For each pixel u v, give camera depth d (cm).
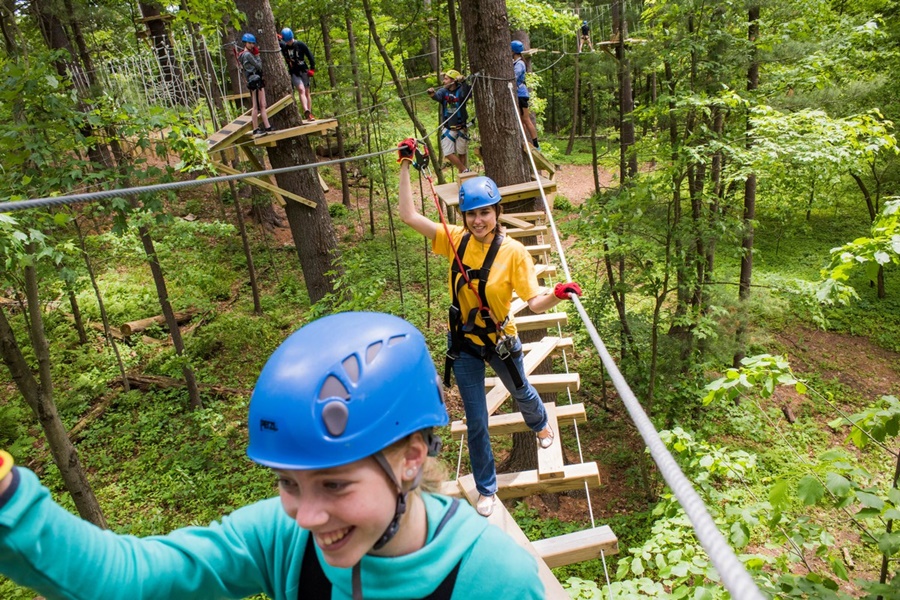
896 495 345
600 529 347
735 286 1420
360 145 2075
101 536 104
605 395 1382
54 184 681
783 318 1806
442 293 1705
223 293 1747
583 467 391
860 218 2334
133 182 920
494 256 342
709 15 1111
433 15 1556
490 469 361
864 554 976
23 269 724
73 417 1270
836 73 1387
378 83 1886
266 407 107
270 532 121
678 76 1188
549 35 3050
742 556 396
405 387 112
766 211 2130
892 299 1906
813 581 364
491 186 342
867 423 397
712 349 1212
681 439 491
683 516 456
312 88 2105
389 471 106
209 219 2064
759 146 965
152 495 1059
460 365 361
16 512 89
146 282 1748
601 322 1311
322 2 1527
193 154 796
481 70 858
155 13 1548
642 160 1184
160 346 1530
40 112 699
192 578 113
